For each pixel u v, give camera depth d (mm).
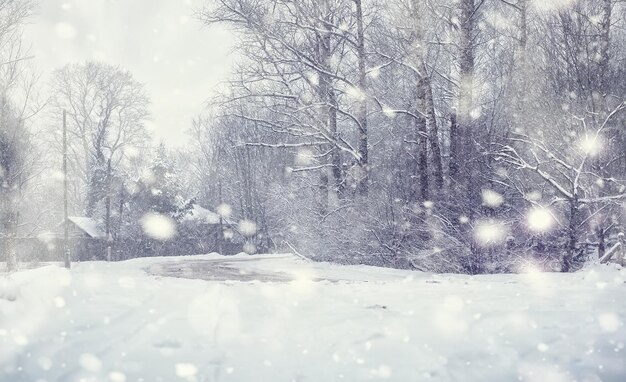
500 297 6434
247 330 4516
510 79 17672
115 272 16828
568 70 15125
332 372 3416
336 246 19531
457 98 18375
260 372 3408
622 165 14414
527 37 19016
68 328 4137
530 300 6074
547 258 14328
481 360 3617
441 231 15305
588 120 14312
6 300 4770
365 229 18484
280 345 4051
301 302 6195
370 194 19438
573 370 3420
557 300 6039
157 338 4078
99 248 39312
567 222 14414
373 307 5738
